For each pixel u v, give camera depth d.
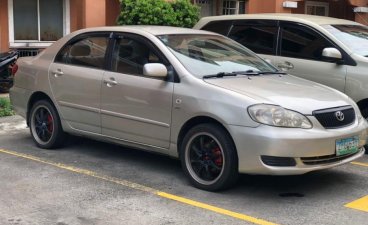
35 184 5.76
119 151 7.25
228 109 5.29
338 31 7.93
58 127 7.10
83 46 6.88
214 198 5.38
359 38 7.94
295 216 4.92
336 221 4.81
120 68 6.35
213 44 6.61
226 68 6.14
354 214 4.99
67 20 13.18
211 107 5.40
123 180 5.96
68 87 6.84
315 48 7.87
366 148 7.30
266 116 5.11
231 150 5.31
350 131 5.48
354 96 7.40
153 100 5.91
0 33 12.29
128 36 6.41
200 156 5.62
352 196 5.51
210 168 5.57
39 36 12.94
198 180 5.65
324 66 7.68
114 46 6.51
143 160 6.82
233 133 5.23
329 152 5.27
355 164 6.77
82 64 6.82
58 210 5.00
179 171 6.34
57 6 13.12
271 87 5.69
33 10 12.78
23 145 7.56
